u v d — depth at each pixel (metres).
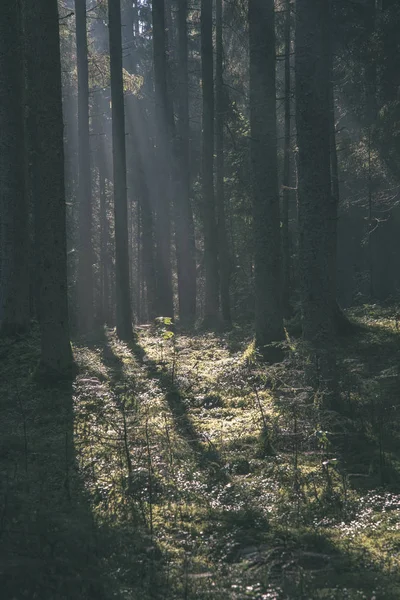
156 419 11.39
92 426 10.88
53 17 13.98
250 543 6.60
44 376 13.94
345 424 10.52
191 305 31.72
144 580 5.57
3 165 17.77
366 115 31.50
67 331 14.33
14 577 5.23
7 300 17.94
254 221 15.82
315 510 7.53
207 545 6.49
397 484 8.32
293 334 18.55
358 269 36.66
